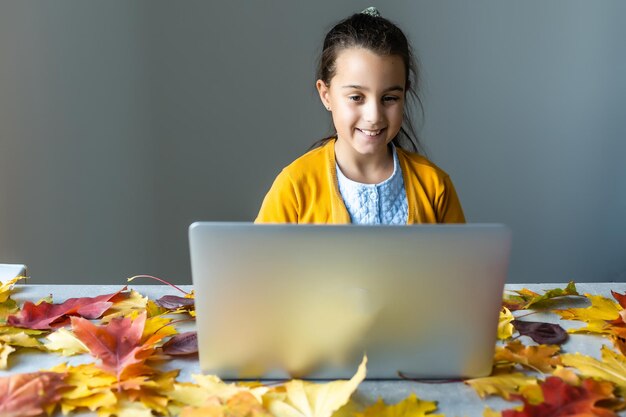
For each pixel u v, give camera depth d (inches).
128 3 95.3
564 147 104.6
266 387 38.4
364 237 36.3
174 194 101.8
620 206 106.5
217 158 101.5
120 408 36.7
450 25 100.4
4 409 35.9
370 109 53.5
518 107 103.2
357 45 53.6
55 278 101.2
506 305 48.9
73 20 94.7
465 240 36.5
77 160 98.4
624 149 104.7
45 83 95.6
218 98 99.7
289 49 99.3
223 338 38.7
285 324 38.2
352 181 58.7
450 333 38.5
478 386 38.5
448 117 103.0
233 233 36.4
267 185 102.9
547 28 101.0
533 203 106.3
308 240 36.4
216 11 97.5
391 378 39.9
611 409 36.6
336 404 35.9
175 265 103.7
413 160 60.8
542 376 40.3
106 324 46.3
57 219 99.5
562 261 108.3
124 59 96.9
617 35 101.3
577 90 102.9
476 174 105.0
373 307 37.7
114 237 101.5
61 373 38.6
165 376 39.9
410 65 65.2
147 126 99.1
